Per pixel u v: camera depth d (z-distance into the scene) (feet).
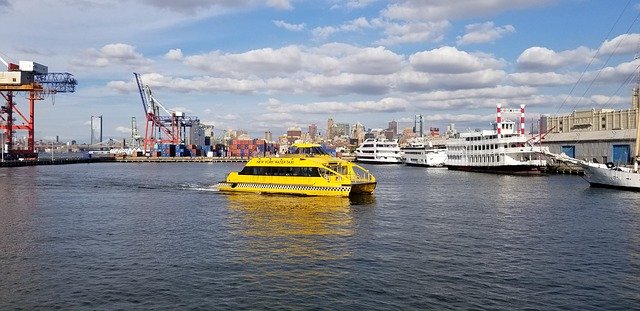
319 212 174.29
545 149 436.35
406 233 134.51
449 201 213.46
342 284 87.61
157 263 101.09
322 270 96.27
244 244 119.14
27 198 222.89
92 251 111.75
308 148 255.91
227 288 85.25
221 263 101.04
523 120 458.50
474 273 94.73
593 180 293.84
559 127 598.75
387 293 83.10
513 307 77.00
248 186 245.45
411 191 265.13
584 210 183.01
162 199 217.77
